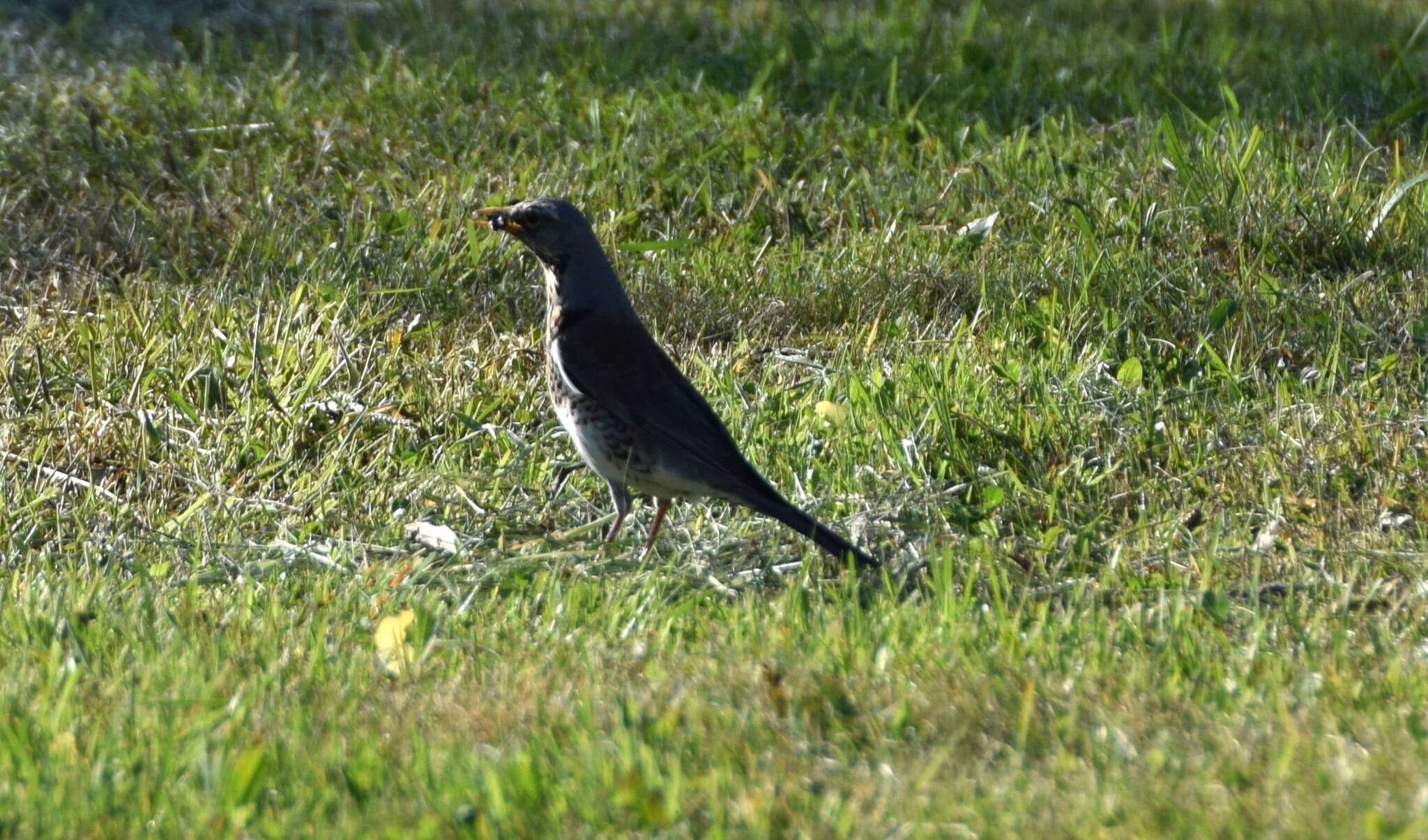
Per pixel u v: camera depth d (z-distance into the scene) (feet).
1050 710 24.79
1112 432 37.19
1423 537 32.27
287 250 48.62
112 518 34.50
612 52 66.18
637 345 33.14
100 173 53.67
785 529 33.88
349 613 29.86
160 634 28.40
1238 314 43.60
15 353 41.39
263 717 25.02
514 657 27.43
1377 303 43.75
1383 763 22.59
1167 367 40.70
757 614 29.19
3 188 52.70
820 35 69.00
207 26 67.56
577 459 37.17
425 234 49.39
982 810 21.72
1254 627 28.30
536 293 46.75
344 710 25.38
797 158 55.72
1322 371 39.73
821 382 40.75
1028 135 57.98
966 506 34.71
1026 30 71.97
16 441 37.96
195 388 40.45
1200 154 52.60
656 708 24.90
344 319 44.21
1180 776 22.57
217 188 52.75
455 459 37.19
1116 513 34.58
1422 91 61.05
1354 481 35.12
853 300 46.24
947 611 28.66
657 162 54.03
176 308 44.57
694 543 33.65
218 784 22.25
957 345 41.57
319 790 22.58
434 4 72.79
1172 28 73.56
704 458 31.96
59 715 24.39
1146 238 48.49
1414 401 38.55
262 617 29.37
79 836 21.30
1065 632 27.91
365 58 62.85
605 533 34.76
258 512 34.96
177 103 58.29
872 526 33.71
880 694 25.35
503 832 21.39
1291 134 56.03
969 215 50.98
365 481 36.55
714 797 22.00
